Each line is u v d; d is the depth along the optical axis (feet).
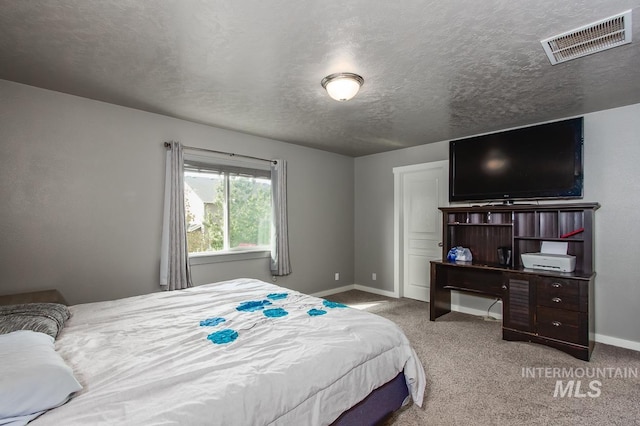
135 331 5.52
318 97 8.94
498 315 12.22
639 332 9.23
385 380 5.37
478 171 12.12
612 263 9.67
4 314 5.80
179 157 10.67
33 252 8.34
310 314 6.45
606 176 9.80
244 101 9.27
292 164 14.70
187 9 5.12
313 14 5.24
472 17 5.31
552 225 10.66
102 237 9.41
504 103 9.32
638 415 6.19
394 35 5.87
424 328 11.19
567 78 7.64
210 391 3.60
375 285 16.75
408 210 15.60
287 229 14.26
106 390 3.58
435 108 9.80
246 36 5.92
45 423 3.00
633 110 9.35
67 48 6.38
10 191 8.05
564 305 8.91
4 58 6.80
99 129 9.35
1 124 7.91
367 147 15.33
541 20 5.38
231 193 12.66
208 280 11.81
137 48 6.38
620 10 5.08
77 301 8.98
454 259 12.42
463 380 7.57
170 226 10.44
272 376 4.00
